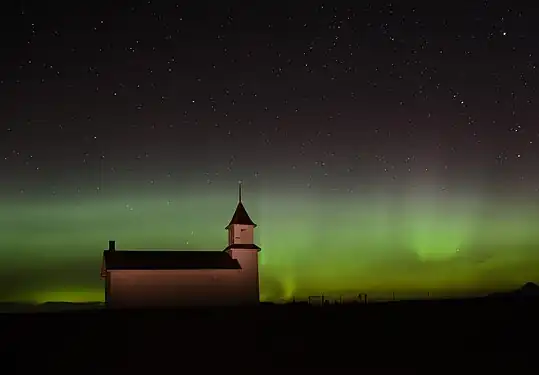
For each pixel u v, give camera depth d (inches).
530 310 1336.1
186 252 2218.3
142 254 2158.0
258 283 2167.8
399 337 1141.7
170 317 1487.5
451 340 1095.6
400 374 866.8
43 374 920.3
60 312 1653.5
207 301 2087.8
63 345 1126.4
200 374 900.6
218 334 1227.2
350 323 1306.6
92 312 1649.9
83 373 924.0
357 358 985.5
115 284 2000.5
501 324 1205.7
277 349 1076.5
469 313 1350.9
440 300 1723.7
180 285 2064.5
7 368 957.8
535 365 891.4
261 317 1444.4
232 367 945.5
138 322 1390.3
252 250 2197.3
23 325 1338.6
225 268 2128.4
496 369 877.2
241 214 2287.2
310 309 1579.7
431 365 917.2
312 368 923.4
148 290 2027.6
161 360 1007.6
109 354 1055.6
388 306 1595.7
